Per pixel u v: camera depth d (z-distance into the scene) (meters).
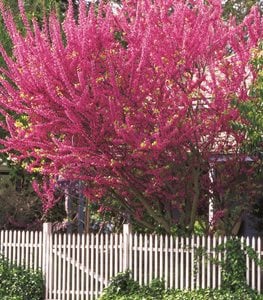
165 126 12.13
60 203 18.64
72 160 12.55
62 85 12.27
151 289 12.64
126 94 12.32
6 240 13.95
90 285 13.34
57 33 12.37
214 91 12.67
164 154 12.82
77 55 12.27
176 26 12.61
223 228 14.25
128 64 12.32
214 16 13.07
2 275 13.62
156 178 12.86
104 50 12.41
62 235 13.73
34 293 13.45
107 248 13.27
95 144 12.38
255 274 12.33
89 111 12.06
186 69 12.66
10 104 12.85
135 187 13.27
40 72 12.32
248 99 12.61
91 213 16.94
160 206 13.89
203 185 13.94
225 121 12.75
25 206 18.45
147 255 13.00
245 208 14.65
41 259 13.73
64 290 13.48
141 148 12.05
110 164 12.39
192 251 12.67
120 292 12.83
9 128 12.97
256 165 13.92
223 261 12.41
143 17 13.02
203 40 12.68
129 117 12.16
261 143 13.19
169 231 13.59
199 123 12.80
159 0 13.15
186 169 13.22
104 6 14.77
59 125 12.48
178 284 12.71
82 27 12.41
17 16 19.02
